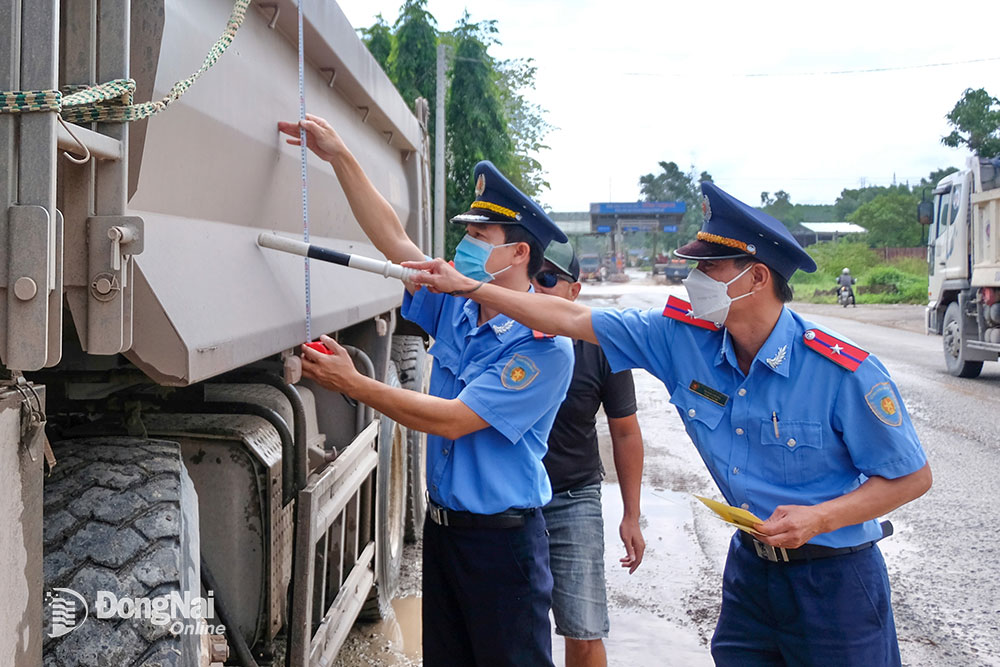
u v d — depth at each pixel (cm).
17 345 130
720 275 217
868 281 3597
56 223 133
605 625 312
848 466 219
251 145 231
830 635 217
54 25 130
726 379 227
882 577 222
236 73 219
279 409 263
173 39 175
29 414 131
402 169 501
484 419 243
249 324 205
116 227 147
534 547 252
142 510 182
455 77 1812
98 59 152
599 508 324
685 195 8794
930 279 1332
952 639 402
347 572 332
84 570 170
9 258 130
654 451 775
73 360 214
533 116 2719
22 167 131
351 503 333
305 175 247
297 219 283
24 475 132
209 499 237
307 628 244
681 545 525
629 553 342
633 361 242
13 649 130
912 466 208
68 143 137
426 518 269
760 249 213
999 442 809
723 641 239
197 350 169
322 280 288
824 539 216
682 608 434
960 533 552
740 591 234
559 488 317
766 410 219
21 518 131
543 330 243
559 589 313
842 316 2583
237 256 220
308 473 274
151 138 171
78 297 149
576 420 318
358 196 287
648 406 1027
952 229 1234
